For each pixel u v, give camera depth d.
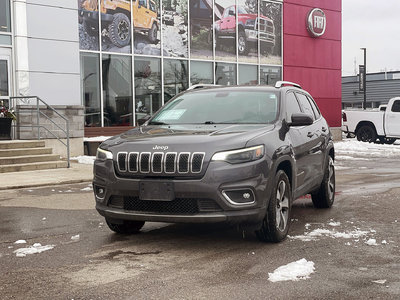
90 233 6.40
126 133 6.31
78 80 16.89
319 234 6.27
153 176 5.45
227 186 5.29
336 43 26.31
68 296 4.12
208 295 4.13
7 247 5.73
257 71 23.08
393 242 5.87
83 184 10.91
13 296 4.13
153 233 6.36
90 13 17.64
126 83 18.73
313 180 7.34
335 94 26.41
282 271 4.70
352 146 22.92
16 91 15.42
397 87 52.38
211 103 6.91
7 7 15.36
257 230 5.70
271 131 5.98
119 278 4.58
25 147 13.73
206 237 6.13
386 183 11.41
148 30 19.27
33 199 9.00
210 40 21.27
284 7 24.09
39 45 15.88
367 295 4.12
